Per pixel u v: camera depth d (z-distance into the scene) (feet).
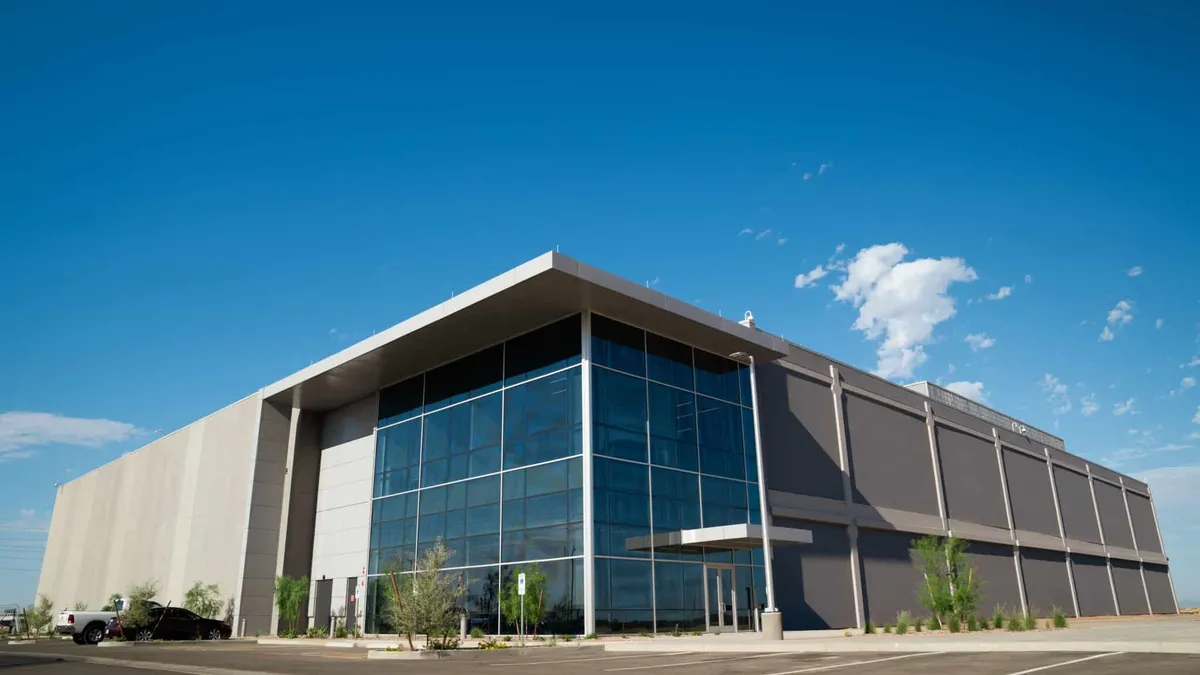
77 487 224.74
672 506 99.09
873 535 135.54
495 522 100.63
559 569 90.89
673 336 107.24
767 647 69.82
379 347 109.81
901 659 54.03
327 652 81.82
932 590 101.96
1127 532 237.45
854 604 125.49
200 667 59.16
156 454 178.70
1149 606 234.38
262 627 128.98
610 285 91.76
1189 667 41.34
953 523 156.66
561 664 60.08
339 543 128.36
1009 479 185.16
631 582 91.25
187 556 153.07
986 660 50.29
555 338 100.27
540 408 99.50
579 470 92.02
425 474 114.52
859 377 146.00
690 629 95.96
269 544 133.18
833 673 46.55
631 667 55.77
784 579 113.91
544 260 86.89
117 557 185.26
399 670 55.42
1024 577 177.17
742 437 113.29
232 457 145.89
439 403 115.75
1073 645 54.54
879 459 143.43
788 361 130.52
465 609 100.48
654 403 101.86
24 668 58.90
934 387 172.86
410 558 112.37
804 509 121.70
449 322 101.40
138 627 112.68
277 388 132.77
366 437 129.49
